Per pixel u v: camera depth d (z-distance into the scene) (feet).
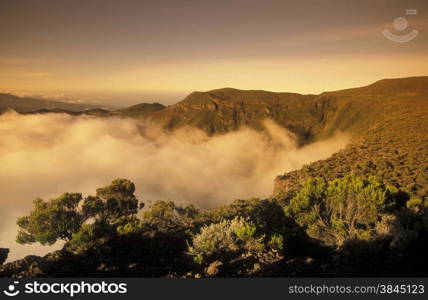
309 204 39.86
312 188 40.40
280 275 22.74
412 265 22.25
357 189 36.81
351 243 24.93
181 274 24.84
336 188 38.75
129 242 33.01
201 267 25.96
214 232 29.73
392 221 27.48
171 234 38.04
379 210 35.04
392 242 23.93
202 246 28.55
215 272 23.68
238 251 28.17
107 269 26.20
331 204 38.60
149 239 34.63
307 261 25.40
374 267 22.25
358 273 21.68
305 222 38.17
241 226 29.73
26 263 31.83
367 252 23.67
